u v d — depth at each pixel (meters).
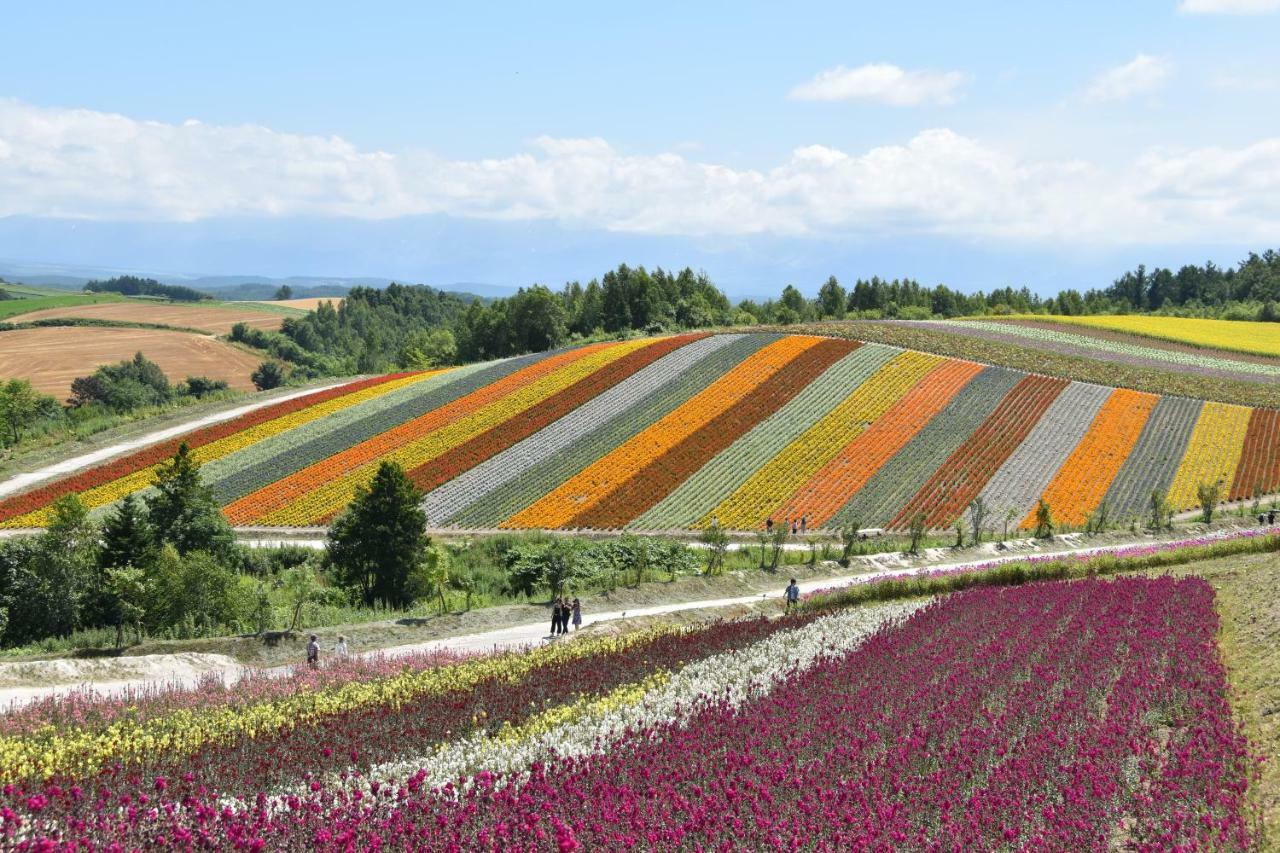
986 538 55.75
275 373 132.75
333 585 45.84
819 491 61.84
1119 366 90.06
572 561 42.53
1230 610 31.48
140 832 14.02
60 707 22.59
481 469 65.38
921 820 15.37
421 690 24.22
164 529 45.62
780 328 101.06
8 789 14.59
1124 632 28.50
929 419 73.38
